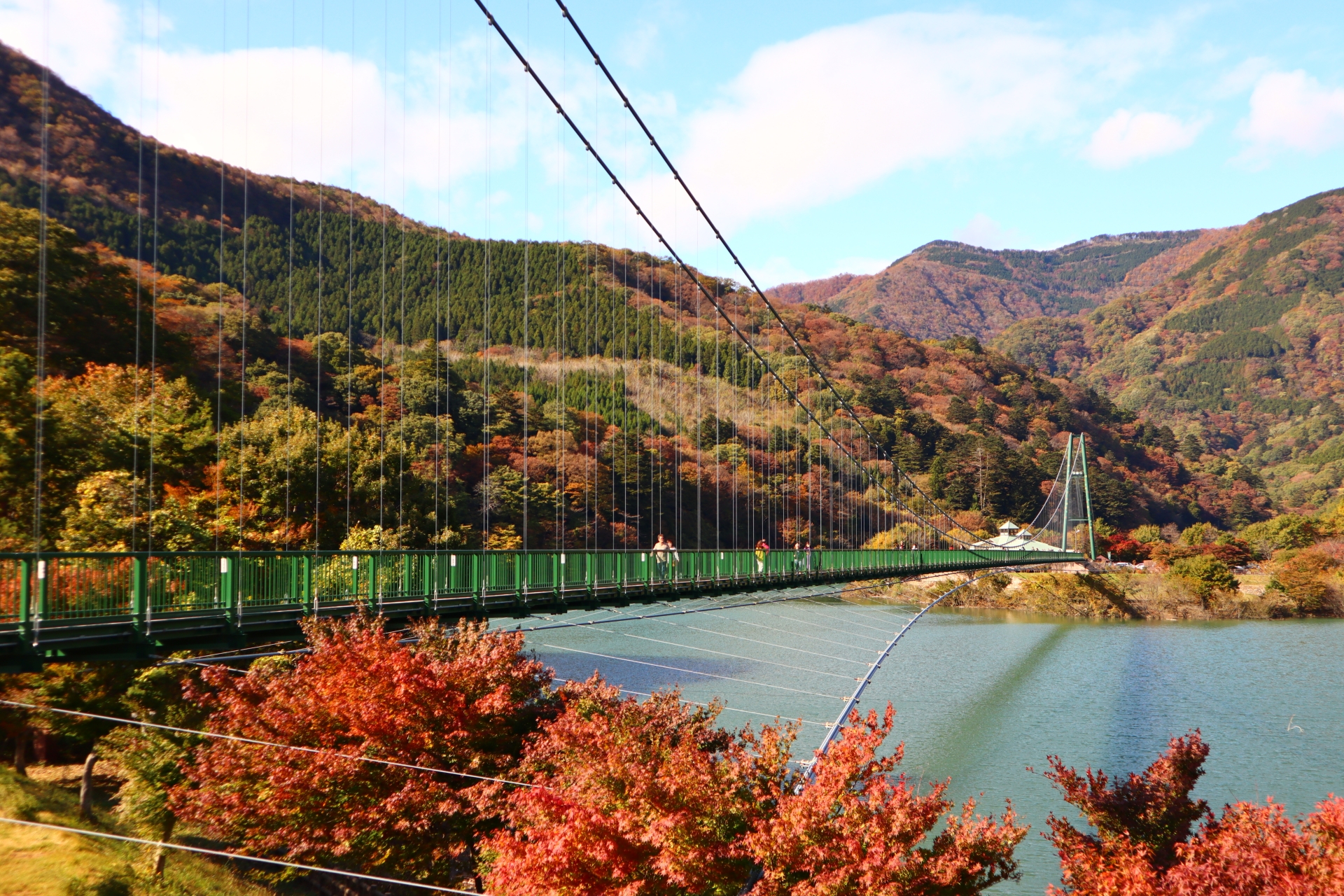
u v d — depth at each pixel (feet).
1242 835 47.44
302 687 53.36
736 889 44.60
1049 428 477.36
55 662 39.81
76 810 51.85
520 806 47.60
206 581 46.39
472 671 56.44
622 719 57.41
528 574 68.39
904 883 40.98
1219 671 163.43
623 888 42.29
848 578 136.36
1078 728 115.14
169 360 110.01
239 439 110.22
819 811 42.70
